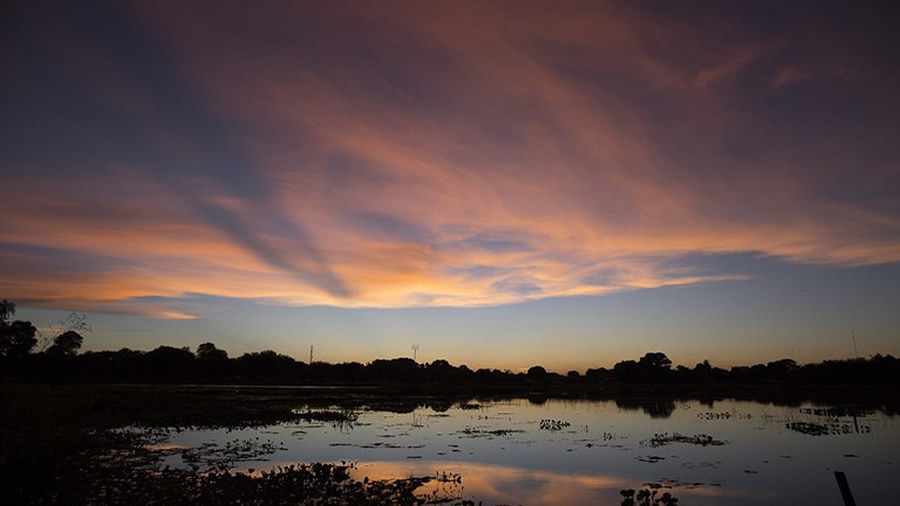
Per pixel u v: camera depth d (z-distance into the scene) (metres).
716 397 62.69
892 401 50.91
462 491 15.82
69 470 17.11
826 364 97.69
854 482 17.25
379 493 15.07
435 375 134.75
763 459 21.08
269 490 14.84
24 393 38.38
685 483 17.08
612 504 14.62
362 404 51.06
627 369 122.56
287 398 55.84
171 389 66.12
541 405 51.72
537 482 17.06
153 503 13.53
